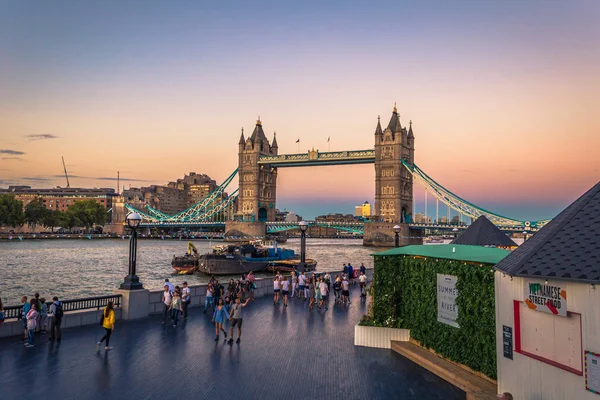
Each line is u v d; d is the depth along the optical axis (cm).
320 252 18212
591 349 1220
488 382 1744
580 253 1297
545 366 1362
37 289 6881
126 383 1830
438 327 2081
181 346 2381
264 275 8400
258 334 2681
